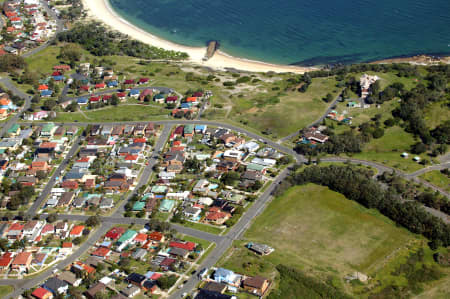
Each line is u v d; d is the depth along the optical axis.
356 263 164.88
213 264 165.50
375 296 150.00
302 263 164.00
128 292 152.50
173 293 153.38
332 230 182.50
